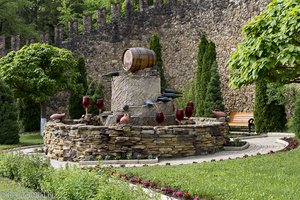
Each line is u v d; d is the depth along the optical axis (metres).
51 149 14.52
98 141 13.50
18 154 11.20
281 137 19.30
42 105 26.11
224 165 11.34
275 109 21.78
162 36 30.14
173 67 29.59
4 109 19.94
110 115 15.86
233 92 26.17
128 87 15.95
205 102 24.69
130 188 7.23
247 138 19.52
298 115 16.48
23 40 36.28
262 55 9.07
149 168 11.20
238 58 9.63
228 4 26.55
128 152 13.52
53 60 24.73
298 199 7.74
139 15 31.09
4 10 39.47
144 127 13.66
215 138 14.98
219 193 8.25
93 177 7.85
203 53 26.08
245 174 10.12
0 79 20.39
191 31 28.66
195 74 28.34
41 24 45.75
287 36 8.91
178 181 9.30
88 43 32.94
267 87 21.12
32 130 28.94
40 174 9.47
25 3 40.78
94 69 32.69
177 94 17.72
